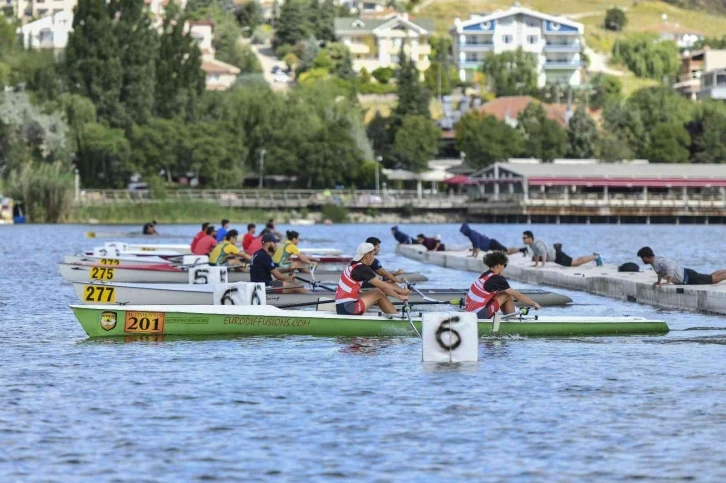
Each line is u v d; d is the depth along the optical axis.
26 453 59.34
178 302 116.00
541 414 67.56
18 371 83.25
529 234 180.25
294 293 121.62
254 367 84.69
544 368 83.81
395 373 81.69
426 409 68.94
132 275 161.50
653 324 103.81
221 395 73.56
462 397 72.62
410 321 98.62
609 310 128.12
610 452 59.22
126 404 70.81
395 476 55.19
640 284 137.88
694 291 125.06
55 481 54.66
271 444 60.94
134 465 57.16
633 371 82.56
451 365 85.38
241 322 101.62
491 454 58.91
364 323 101.12
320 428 64.25
